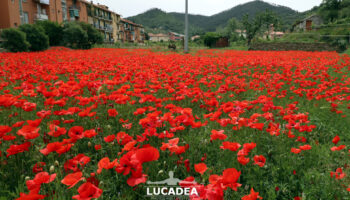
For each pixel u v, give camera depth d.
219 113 2.98
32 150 2.66
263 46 36.34
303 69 10.37
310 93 5.12
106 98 3.88
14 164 2.43
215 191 1.53
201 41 59.00
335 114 4.67
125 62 11.23
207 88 6.89
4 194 2.07
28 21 34.25
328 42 31.64
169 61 12.18
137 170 1.61
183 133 3.46
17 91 5.68
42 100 4.90
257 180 2.51
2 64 10.98
